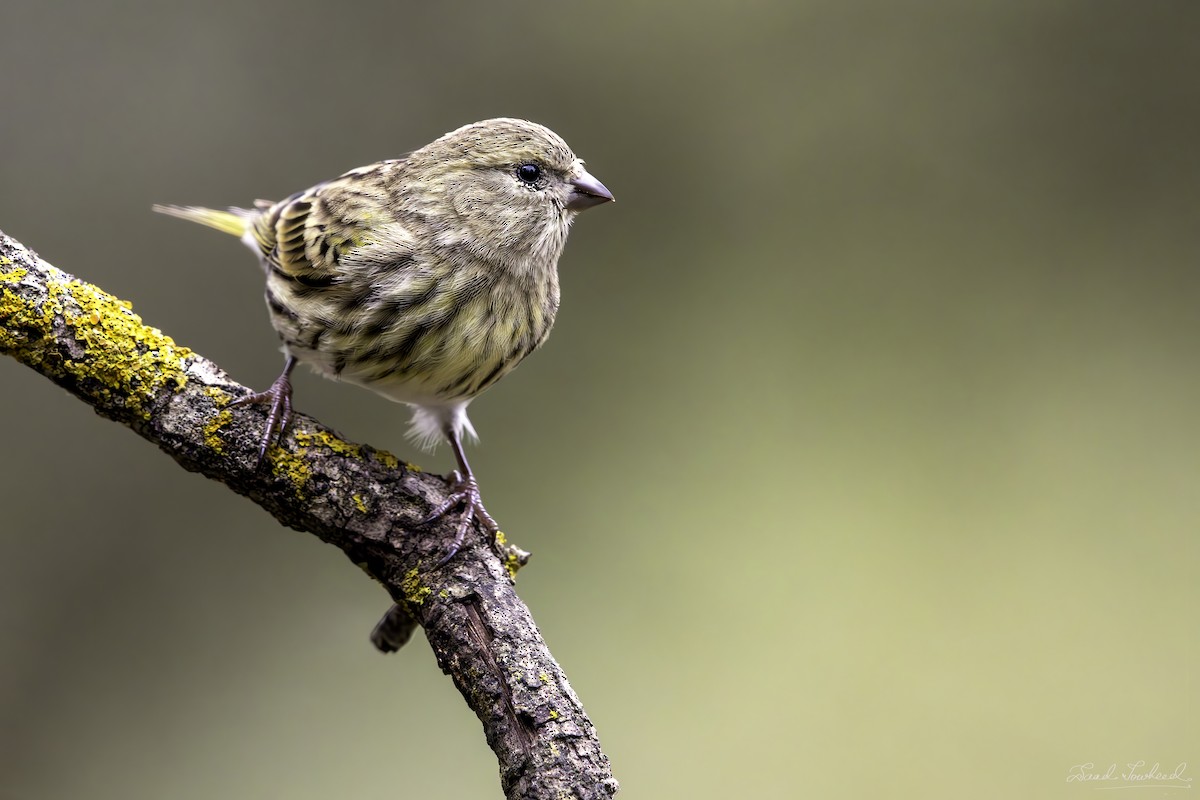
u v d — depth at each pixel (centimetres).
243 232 786
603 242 1197
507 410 1130
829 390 1164
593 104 1202
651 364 1169
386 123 1153
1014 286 1209
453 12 1175
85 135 1088
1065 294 1202
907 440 1136
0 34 1077
